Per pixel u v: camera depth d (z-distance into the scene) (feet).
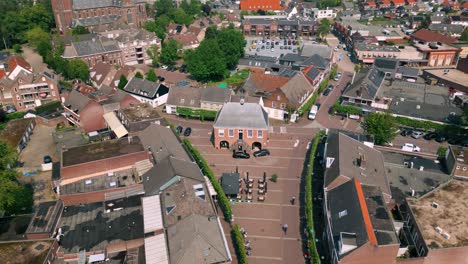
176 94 430.61
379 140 344.08
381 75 491.31
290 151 354.54
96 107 387.55
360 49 614.34
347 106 420.36
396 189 274.57
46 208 252.83
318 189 300.20
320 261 233.96
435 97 438.81
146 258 214.28
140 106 389.80
